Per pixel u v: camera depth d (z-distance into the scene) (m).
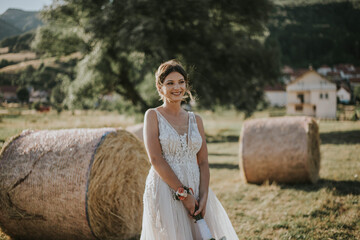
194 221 2.26
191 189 2.27
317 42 92.12
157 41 15.69
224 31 19.69
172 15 16.98
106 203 3.83
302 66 87.00
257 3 19.31
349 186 5.94
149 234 2.28
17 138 4.03
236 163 9.55
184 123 2.43
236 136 19.36
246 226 4.15
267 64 20.61
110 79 19.36
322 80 42.22
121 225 4.07
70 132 4.01
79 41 19.75
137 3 16.03
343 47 89.88
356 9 68.31
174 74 2.34
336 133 17.31
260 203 5.21
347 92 63.06
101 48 18.31
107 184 3.83
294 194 5.68
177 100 2.36
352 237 3.63
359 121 28.72
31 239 3.97
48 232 3.81
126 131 4.25
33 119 6.64
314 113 43.03
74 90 17.64
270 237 3.77
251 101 20.86
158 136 2.32
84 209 3.57
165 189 2.26
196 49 17.09
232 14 19.47
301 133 6.55
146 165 4.47
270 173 6.68
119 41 16.17
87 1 18.00
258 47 20.28
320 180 6.80
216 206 2.52
